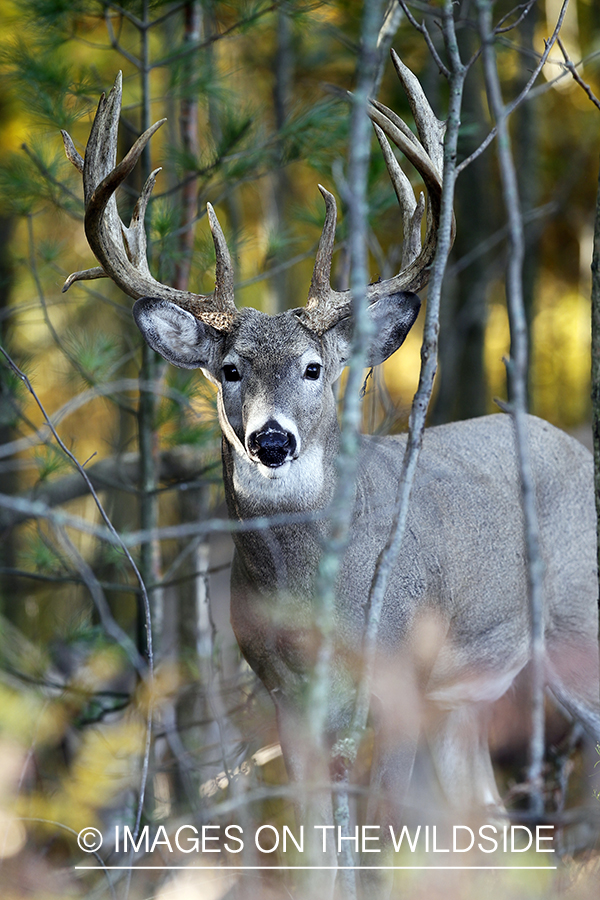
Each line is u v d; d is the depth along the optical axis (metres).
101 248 8.60
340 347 8.88
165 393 10.78
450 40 6.73
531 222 16.67
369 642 6.38
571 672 10.49
